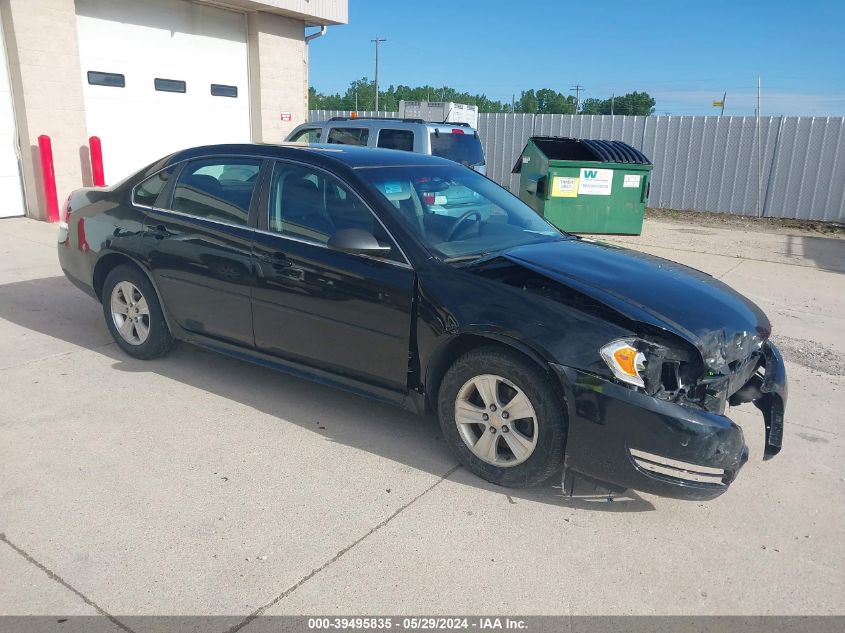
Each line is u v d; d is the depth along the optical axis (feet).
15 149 33.53
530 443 11.02
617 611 8.79
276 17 44.73
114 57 36.96
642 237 38.68
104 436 12.71
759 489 11.91
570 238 14.88
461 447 11.82
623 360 10.12
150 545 9.67
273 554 9.58
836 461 13.01
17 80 32.42
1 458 11.80
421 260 11.96
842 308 24.32
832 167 46.55
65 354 16.65
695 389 10.61
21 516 10.21
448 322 11.37
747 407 15.20
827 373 17.72
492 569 9.48
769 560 9.96
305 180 13.51
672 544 10.24
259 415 13.82
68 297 21.36
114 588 8.81
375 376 12.57
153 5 38.37
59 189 34.42
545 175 37.47
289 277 13.14
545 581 9.29
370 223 12.57
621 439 10.17
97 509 10.45
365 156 14.28
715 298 11.94
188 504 10.67
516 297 11.06
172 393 14.67
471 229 13.38
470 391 11.63
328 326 12.84
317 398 14.73
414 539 10.05
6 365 15.84
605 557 9.86
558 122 55.93
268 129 45.93
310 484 11.39
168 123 40.42
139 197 15.94
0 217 33.65
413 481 11.62
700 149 50.42
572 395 10.34
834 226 45.47
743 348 11.29
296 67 47.06
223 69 43.19
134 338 16.31
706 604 9.00
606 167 37.47
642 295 11.25
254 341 14.11
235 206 14.23
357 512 10.66
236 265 13.89
